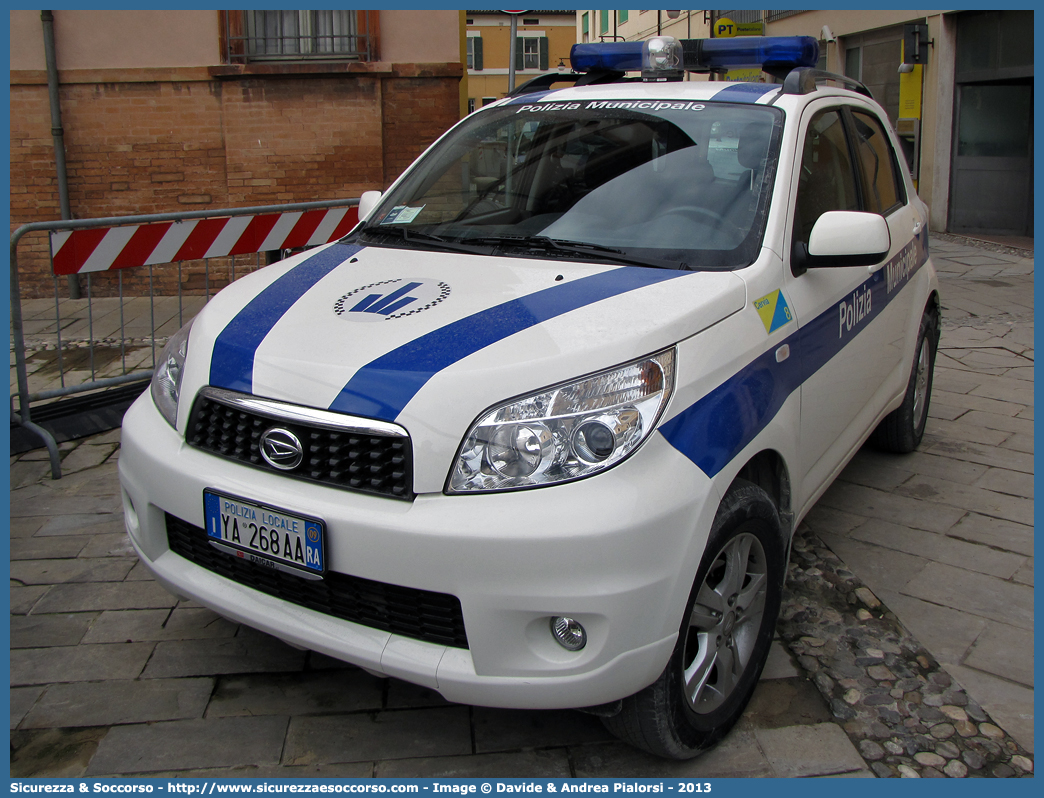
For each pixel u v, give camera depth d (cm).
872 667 279
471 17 4106
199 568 242
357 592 213
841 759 238
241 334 241
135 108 885
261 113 895
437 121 915
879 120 415
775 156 286
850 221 265
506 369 205
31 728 246
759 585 249
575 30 4153
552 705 203
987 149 1316
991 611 313
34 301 880
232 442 229
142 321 776
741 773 234
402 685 269
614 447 201
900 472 437
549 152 313
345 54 892
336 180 918
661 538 199
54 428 473
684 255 262
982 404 542
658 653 204
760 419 236
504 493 198
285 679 270
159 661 278
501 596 195
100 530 367
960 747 243
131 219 475
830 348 297
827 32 1602
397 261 279
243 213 525
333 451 210
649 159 296
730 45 373
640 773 234
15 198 890
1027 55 1185
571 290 240
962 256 1112
